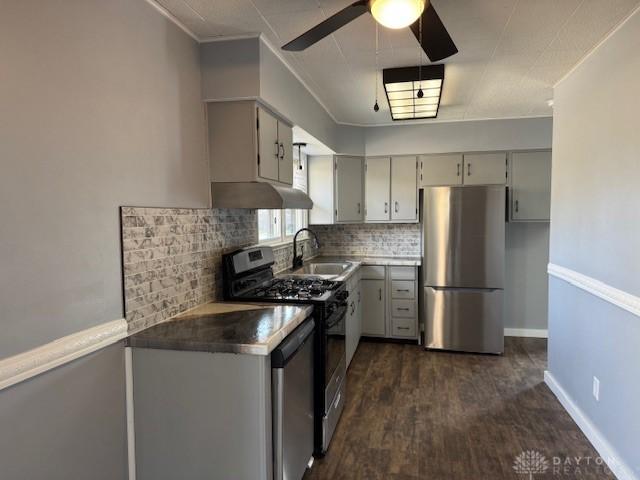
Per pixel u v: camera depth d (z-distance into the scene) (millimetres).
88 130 1576
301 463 2094
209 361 1746
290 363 1916
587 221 2590
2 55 1255
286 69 2730
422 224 4391
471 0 1962
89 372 1602
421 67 2812
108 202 1683
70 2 1489
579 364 2721
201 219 2369
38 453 1388
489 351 4137
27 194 1336
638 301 1976
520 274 4750
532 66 2834
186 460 1803
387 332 4559
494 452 2438
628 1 1963
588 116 2604
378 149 4676
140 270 1875
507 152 4434
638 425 1997
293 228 4477
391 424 2771
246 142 2342
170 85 2066
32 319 1358
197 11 2014
